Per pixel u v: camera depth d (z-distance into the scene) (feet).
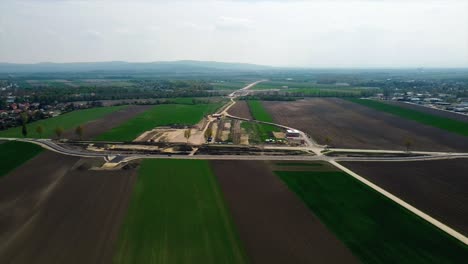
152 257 160.25
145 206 216.74
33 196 230.68
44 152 341.41
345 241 180.65
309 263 159.63
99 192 238.68
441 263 161.99
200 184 258.37
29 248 166.71
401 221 205.67
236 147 378.94
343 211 217.56
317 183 267.39
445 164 327.67
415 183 273.13
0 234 180.14
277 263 158.61
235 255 163.73
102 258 158.71
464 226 201.26
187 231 185.78
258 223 197.98
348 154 358.84
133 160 317.83
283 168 303.89
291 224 197.98
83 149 357.82
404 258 165.89
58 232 182.50
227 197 234.79
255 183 263.70
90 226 189.26
